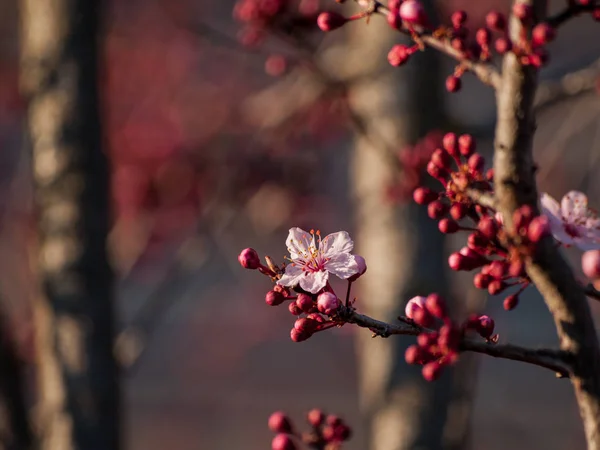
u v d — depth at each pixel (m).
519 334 21.67
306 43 8.34
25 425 7.30
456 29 3.72
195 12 20.17
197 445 23.61
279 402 25.03
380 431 8.45
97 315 7.34
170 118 17.09
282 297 3.48
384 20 8.76
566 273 3.29
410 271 8.52
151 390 25.84
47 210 7.43
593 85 7.50
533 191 3.31
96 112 7.55
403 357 8.43
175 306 25.56
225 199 12.87
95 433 7.22
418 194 3.68
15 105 19.80
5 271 16.09
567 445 19.12
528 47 3.28
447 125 8.66
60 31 7.45
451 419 7.74
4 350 7.28
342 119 10.52
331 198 15.96
